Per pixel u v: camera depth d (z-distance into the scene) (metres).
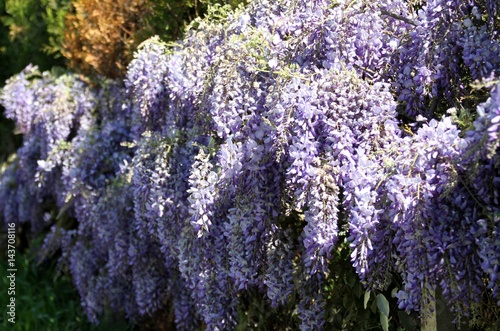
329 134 2.45
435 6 2.50
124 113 4.73
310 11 2.74
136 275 4.10
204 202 2.80
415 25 2.60
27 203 6.05
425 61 2.53
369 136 2.45
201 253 3.11
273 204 2.75
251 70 2.71
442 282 2.16
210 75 2.91
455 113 2.24
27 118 5.24
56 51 6.18
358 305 2.96
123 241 4.13
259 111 2.71
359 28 2.62
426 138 2.19
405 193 2.14
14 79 5.30
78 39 5.11
